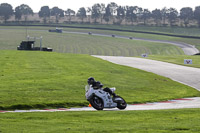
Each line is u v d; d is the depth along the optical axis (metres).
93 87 56.72
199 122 41.03
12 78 108.44
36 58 190.38
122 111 53.28
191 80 139.75
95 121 42.53
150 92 99.69
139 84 115.06
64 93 83.75
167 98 88.25
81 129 35.88
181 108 63.41
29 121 42.88
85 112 52.25
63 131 34.78
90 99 56.22
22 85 93.00
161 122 41.44
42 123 40.81
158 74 157.38
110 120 43.41
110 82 112.81
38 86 92.38
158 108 65.56
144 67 189.12
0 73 121.12
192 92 105.56
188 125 38.31
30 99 72.62
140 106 70.69
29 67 145.38
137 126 37.78
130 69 168.12
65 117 46.88
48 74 124.00
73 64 169.88
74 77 118.00
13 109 64.50
